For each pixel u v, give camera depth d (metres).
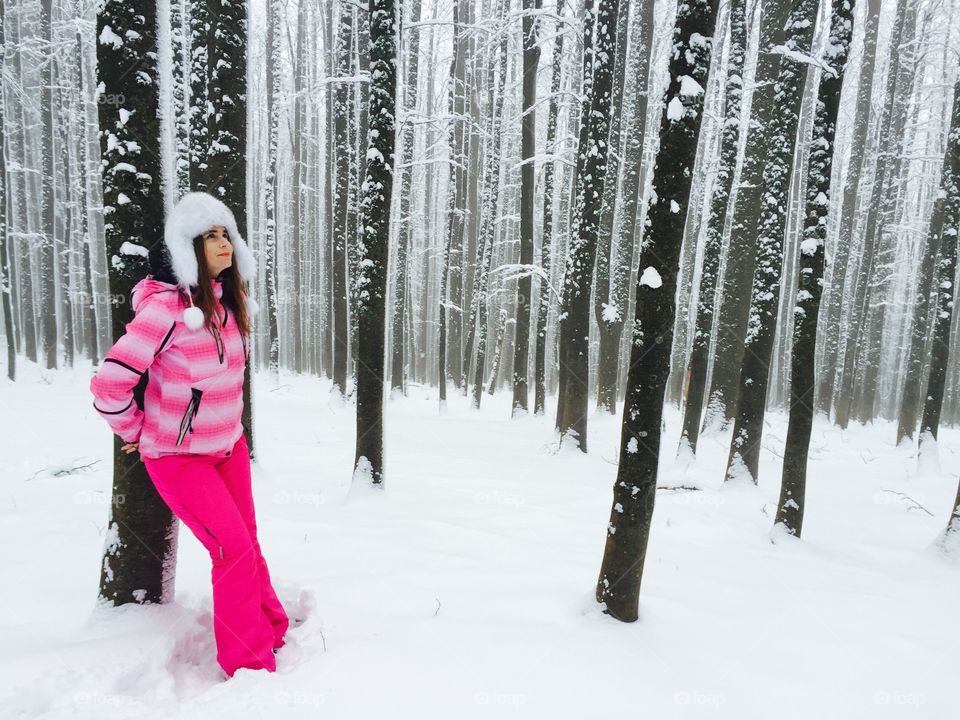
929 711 2.26
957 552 4.53
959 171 8.59
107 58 2.38
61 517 4.04
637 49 13.59
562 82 14.47
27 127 20.27
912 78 18.52
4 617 2.48
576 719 1.91
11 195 17.80
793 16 6.49
